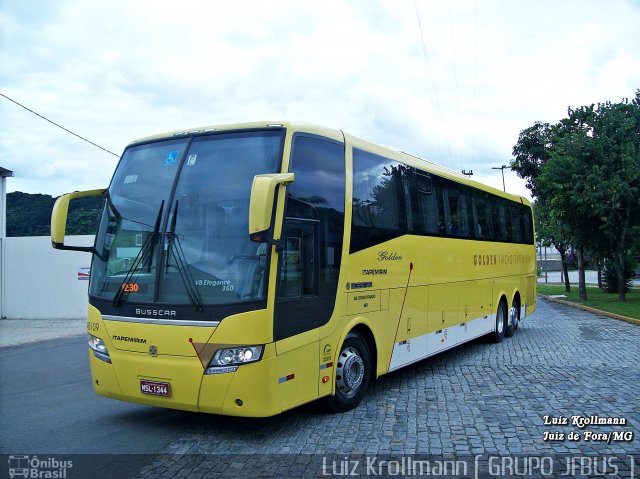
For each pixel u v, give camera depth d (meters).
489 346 13.08
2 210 22.22
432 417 6.93
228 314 5.65
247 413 5.64
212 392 5.67
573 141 24.70
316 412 7.20
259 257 5.80
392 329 8.27
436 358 11.40
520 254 15.71
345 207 7.21
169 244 6.06
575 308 24.92
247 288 5.71
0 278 21.34
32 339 15.70
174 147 6.61
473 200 12.06
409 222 8.95
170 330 5.84
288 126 6.37
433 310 9.74
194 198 6.16
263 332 5.68
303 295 6.29
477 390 8.38
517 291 15.33
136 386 6.06
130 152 6.94
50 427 6.79
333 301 6.82
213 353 5.66
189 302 5.79
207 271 5.83
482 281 12.41
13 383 9.63
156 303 5.95
